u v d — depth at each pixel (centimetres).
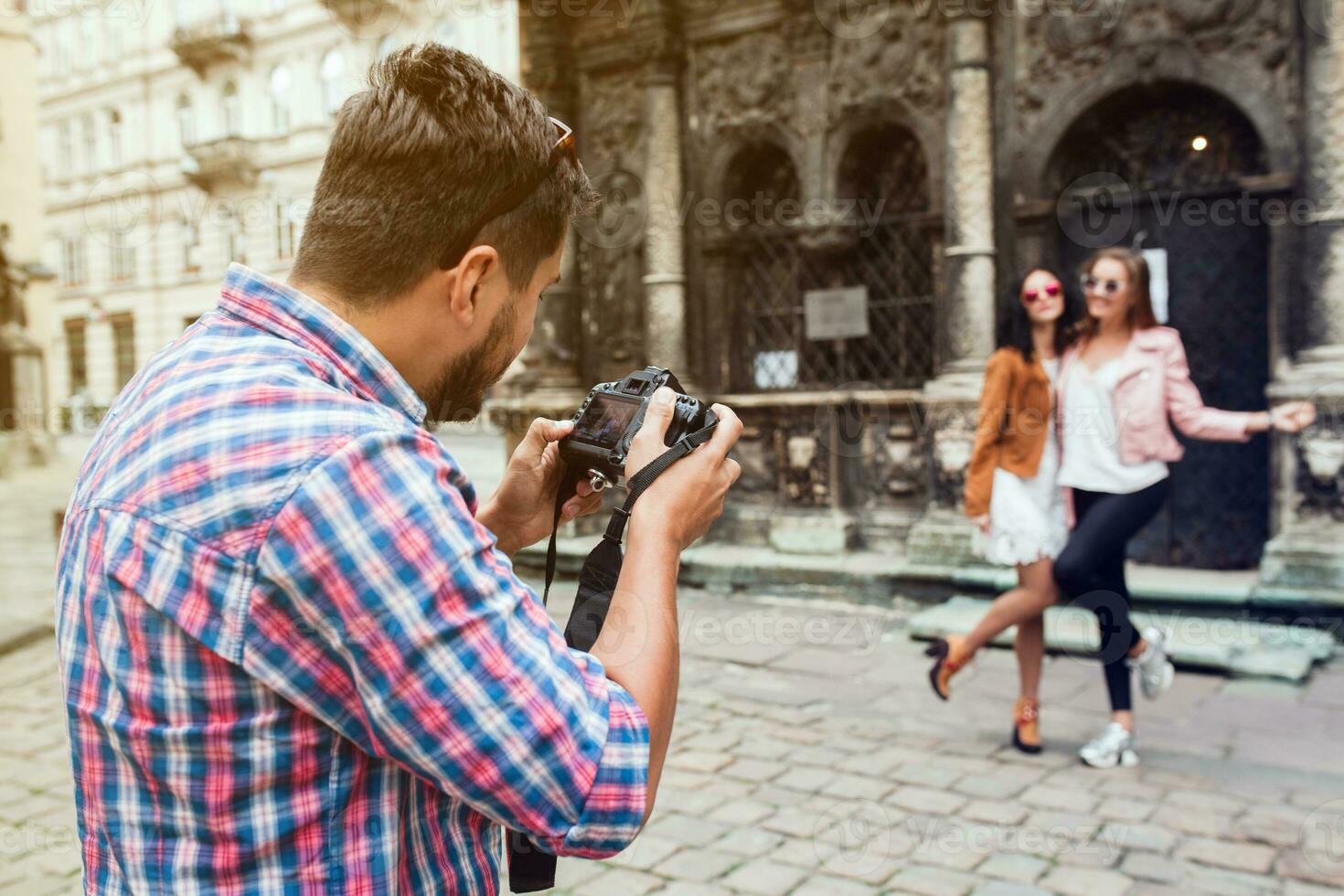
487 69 87
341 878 76
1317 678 461
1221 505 576
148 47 2148
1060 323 390
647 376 107
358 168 83
